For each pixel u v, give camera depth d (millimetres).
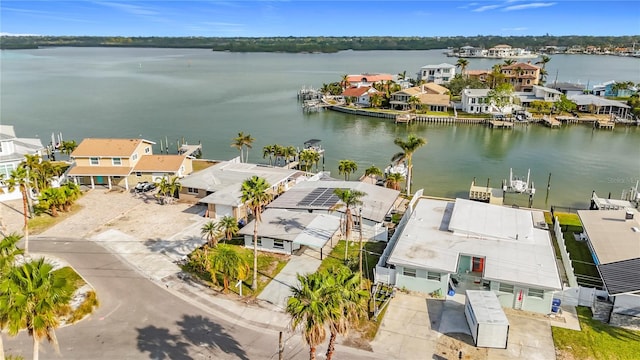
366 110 146000
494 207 50250
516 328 34469
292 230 47312
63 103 160750
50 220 54812
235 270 38031
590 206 65625
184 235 50531
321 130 122875
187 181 62000
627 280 35844
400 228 50719
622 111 134125
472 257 42250
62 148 91188
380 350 32094
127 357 31078
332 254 46531
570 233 52406
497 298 35438
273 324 34906
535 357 31250
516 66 169250
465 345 32562
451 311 36750
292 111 150750
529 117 131000
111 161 68312
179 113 143500
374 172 71875
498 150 102062
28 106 153750
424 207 52062
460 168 87688
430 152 100125
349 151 100438
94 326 34312
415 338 33406
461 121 132125
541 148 103875
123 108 151500
